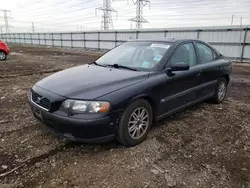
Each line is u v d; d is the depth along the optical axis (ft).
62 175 7.89
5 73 29.35
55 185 7.39
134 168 8.33
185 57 12.67
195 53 13.58
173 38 13.35
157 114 10.87
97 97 8.55
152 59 11.69
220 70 15.46
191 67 12.85
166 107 11.30
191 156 9.27
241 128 12.16
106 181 7.60
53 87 9.53
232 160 9.05
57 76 11.02
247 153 9.62
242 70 38.63
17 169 8.15
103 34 88.58
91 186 7.36
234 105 16.25
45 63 42.63
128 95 9.12
